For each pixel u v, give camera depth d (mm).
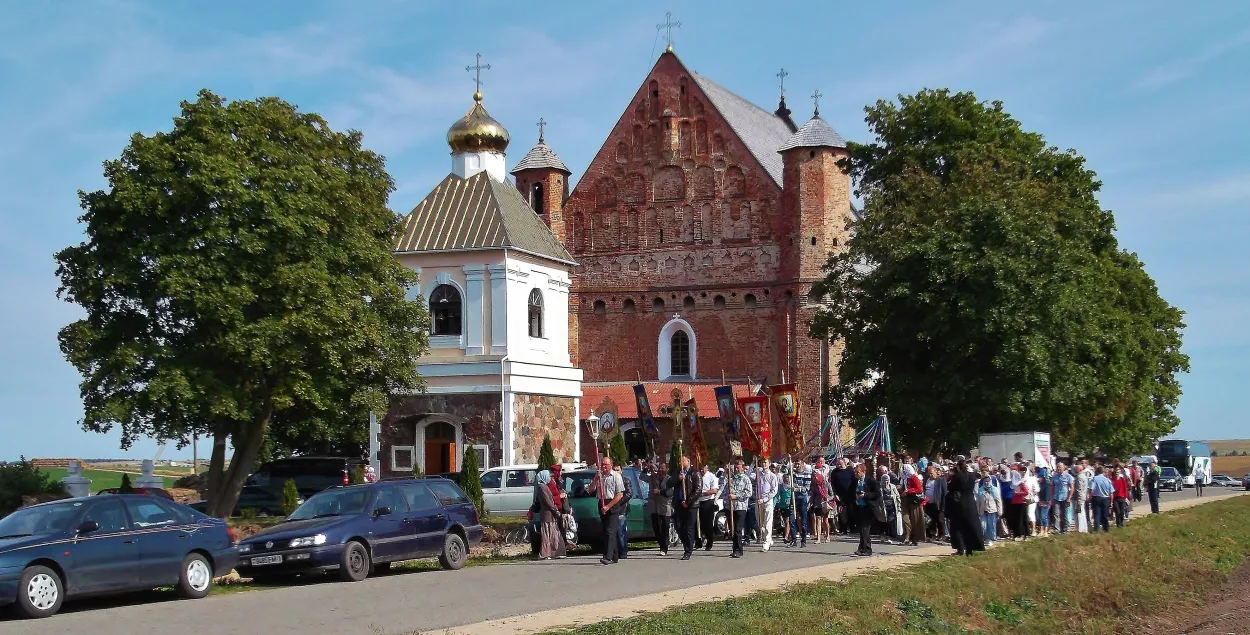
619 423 70875
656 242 74562
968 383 50250
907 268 50875
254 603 23125
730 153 73438
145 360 40062
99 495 24422
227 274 39625
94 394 40250
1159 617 32719
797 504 38031
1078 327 50562
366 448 64500
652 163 74875
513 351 54938
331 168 43094
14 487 47062
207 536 25344
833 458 53438
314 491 52469
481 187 58500
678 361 74062
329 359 41375
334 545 27062
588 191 76000
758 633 19859
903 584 26266
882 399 54438
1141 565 38906
